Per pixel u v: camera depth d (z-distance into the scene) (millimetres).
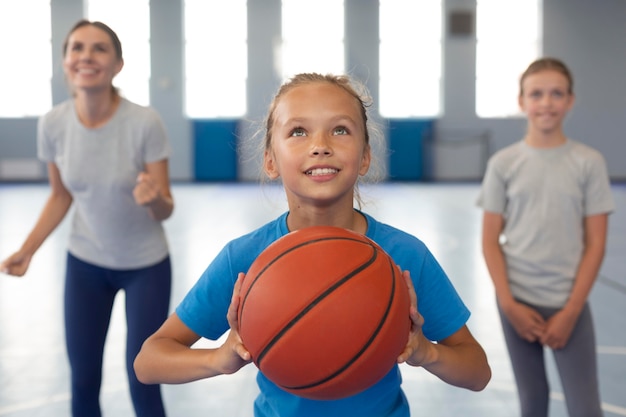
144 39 15391
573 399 2158
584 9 15133
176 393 3137
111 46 2393
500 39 15508
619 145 15320
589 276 2174
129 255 2387
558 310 2211
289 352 1130
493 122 15656
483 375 1419
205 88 15672
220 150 15602
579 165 2229
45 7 15094
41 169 15320
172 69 15438
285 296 1141
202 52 15570
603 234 2217
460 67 15562
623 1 15023
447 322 1453
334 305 1121
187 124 15562
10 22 15070
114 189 2377
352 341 1117
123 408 2975
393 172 15688
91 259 2396
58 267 5984
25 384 3252
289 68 15672
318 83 1368
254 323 1169
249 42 15500
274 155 1472
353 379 1140
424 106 15820
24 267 2527
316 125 1314
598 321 4312
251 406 2988
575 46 15234
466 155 15680
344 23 15562
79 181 2395
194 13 15438
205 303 1447
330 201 1368
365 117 1503
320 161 1284
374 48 15609
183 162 15680
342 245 1196
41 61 15188
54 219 2602
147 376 1422
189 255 6434
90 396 2383
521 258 2264
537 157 2270
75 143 2414
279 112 1366
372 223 1473
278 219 1479
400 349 1191
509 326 2264
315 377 1135
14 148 15242
